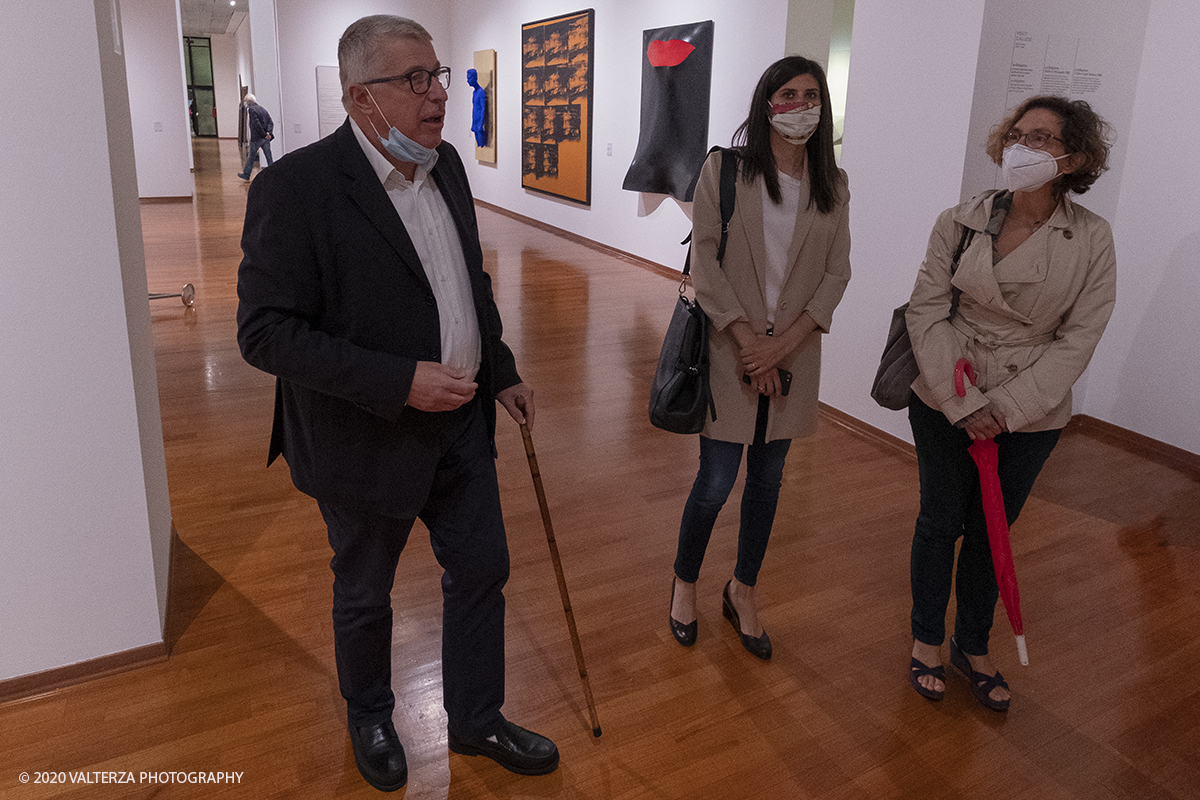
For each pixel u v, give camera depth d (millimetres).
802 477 3846
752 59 7090
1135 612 2840
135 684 2330
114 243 2158
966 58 3635
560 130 10609
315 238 1616
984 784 2078
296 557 3008
